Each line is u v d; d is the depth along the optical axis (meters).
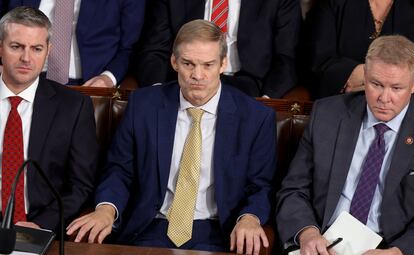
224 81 10.48
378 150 7.38
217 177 7.55
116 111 8.26
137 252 6.16
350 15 10.48
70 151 7.88
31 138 7.73
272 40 10.75
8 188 7.63
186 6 10.75
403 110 7.36
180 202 7.54
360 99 7.62
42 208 7.77
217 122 7.61
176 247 7.48
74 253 6.06
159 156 7.63
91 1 10.55
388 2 10.36
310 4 11.53
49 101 7.82
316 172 7.57
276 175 8.09
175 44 7.32
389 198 7.27
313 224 7.35
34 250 5.84
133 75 10.98
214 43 7.20
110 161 7.90
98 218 7.02
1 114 7.73
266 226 7.38
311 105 8.38
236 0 10.69
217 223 7.69
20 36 7.40
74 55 10.62
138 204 7.70
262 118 7.72
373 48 7.03
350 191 7.50
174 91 7.80
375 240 6.79
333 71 10.25
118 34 10.78
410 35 10.27
